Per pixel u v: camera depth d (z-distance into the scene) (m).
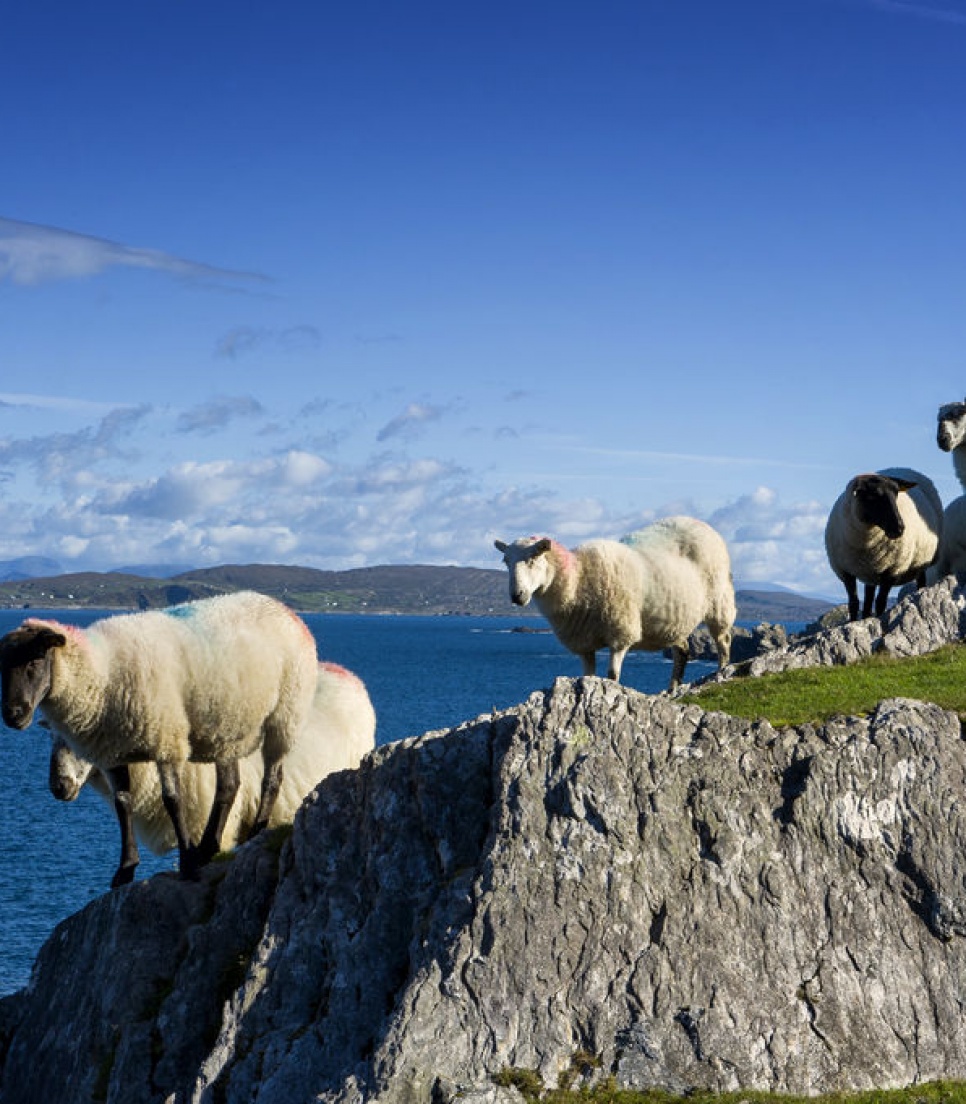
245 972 14.06
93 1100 14.17
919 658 19.45
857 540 20.98
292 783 17.77
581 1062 12.12
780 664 19.91
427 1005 12.38
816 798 13.66
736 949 12.85
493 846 13.27
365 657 176.00
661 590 19.86
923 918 13.32
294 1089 12.88
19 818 45.44
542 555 19.08
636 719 13.96
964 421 22.78
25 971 26.55
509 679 123.75
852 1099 12.02
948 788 13.78
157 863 37.75
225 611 15.32
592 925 12.81
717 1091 12.00
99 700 14.10
